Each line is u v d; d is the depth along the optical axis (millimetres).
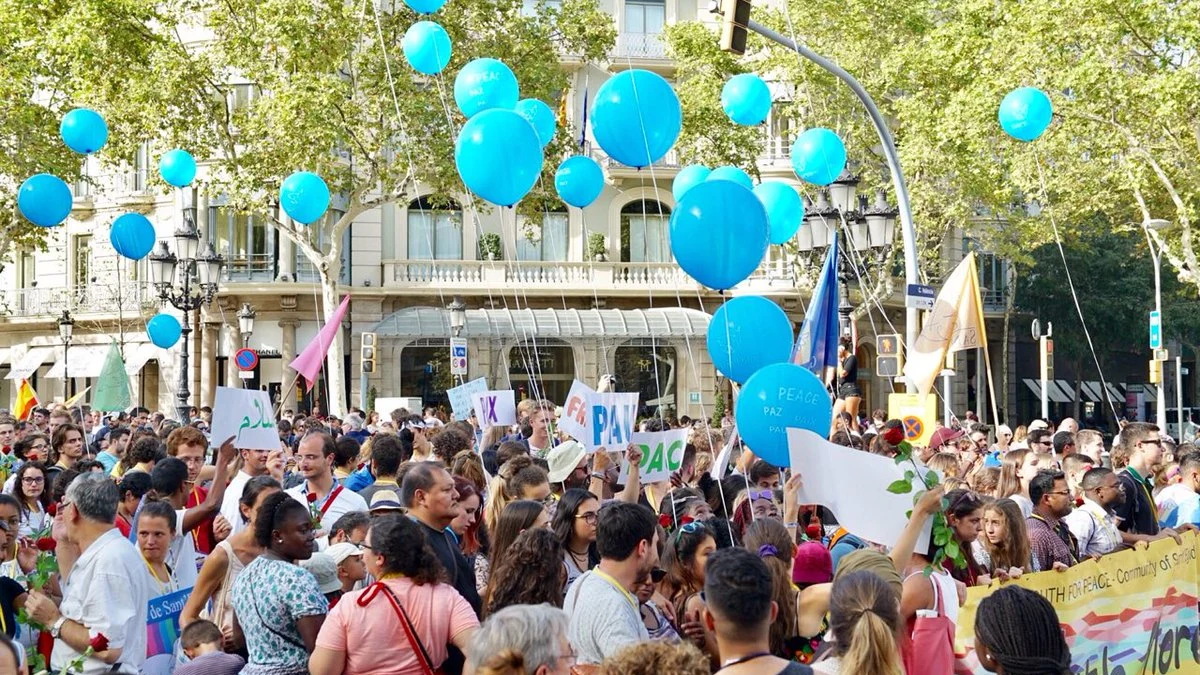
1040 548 8992
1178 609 8930
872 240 19047
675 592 7270
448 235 42688
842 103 35344
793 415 8172
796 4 35219
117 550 6906
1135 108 28438
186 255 26156
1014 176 31484
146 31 31203
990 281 50875
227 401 9531
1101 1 27031
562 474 10445
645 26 42844
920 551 6836
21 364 43062
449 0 31641
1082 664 8078
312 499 9547
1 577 7070
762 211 9266
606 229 43375
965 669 7117
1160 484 12516
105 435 17094
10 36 31375
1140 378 57781
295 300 40312
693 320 41969
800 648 6664
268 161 31031
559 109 33719
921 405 15578
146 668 6965
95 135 17375
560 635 4754
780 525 7250
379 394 40719
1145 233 38375
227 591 7438
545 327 40750
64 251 43562
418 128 31531
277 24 29719
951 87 33625
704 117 35000
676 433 9883
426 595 6035
